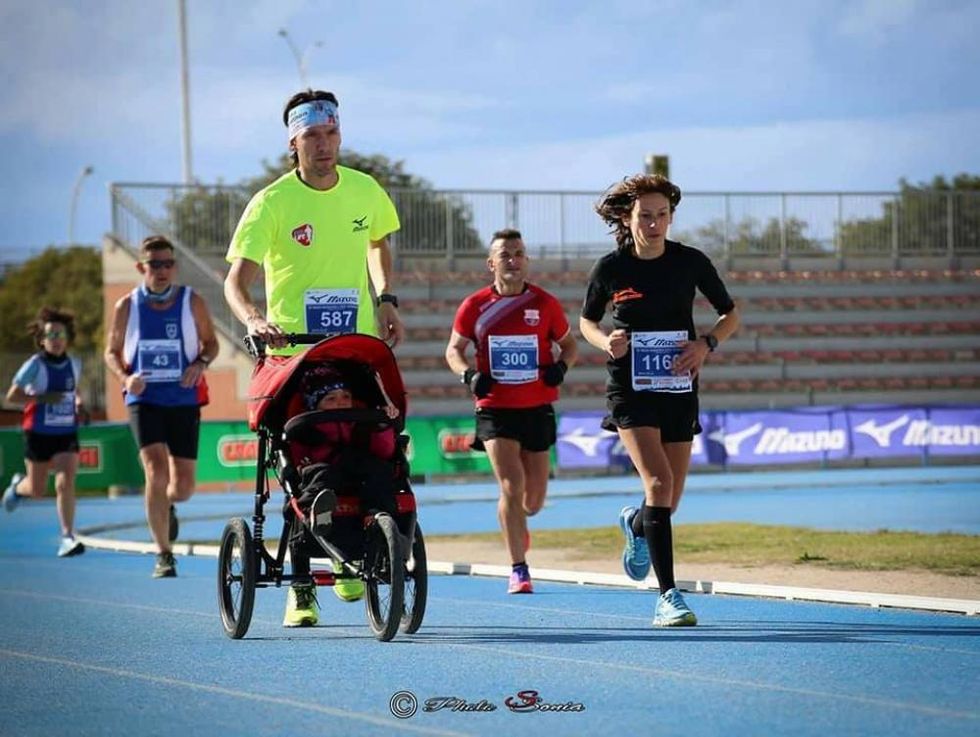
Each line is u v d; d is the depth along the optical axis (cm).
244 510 8519
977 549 4819
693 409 3325
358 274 3331
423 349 12506
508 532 4059
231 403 11219
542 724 2209
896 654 2794
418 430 9931
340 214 3288
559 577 4331
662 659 2798
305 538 3150
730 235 13612
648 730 2144
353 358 3108
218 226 12162
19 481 6000
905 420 11119
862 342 13462
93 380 15025
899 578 4088
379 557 3059
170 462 4703
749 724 2167
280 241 3272
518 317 4062
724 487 9206
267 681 2656
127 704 2488
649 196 3259
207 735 2203
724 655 2827
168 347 4597
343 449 3061
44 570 5181
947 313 13812
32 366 5856
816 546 5078
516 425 4075
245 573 3141
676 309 3291
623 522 3759
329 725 2242
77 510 8931
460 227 12962
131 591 4366
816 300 13662
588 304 3350
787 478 10038
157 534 4734
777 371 13050
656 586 4025
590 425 10438
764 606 3584
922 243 14062
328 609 3741
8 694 2612
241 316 3148
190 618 3675
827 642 2961
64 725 2325
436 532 6644
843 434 10944
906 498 8194
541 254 13138
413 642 3097
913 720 2173
